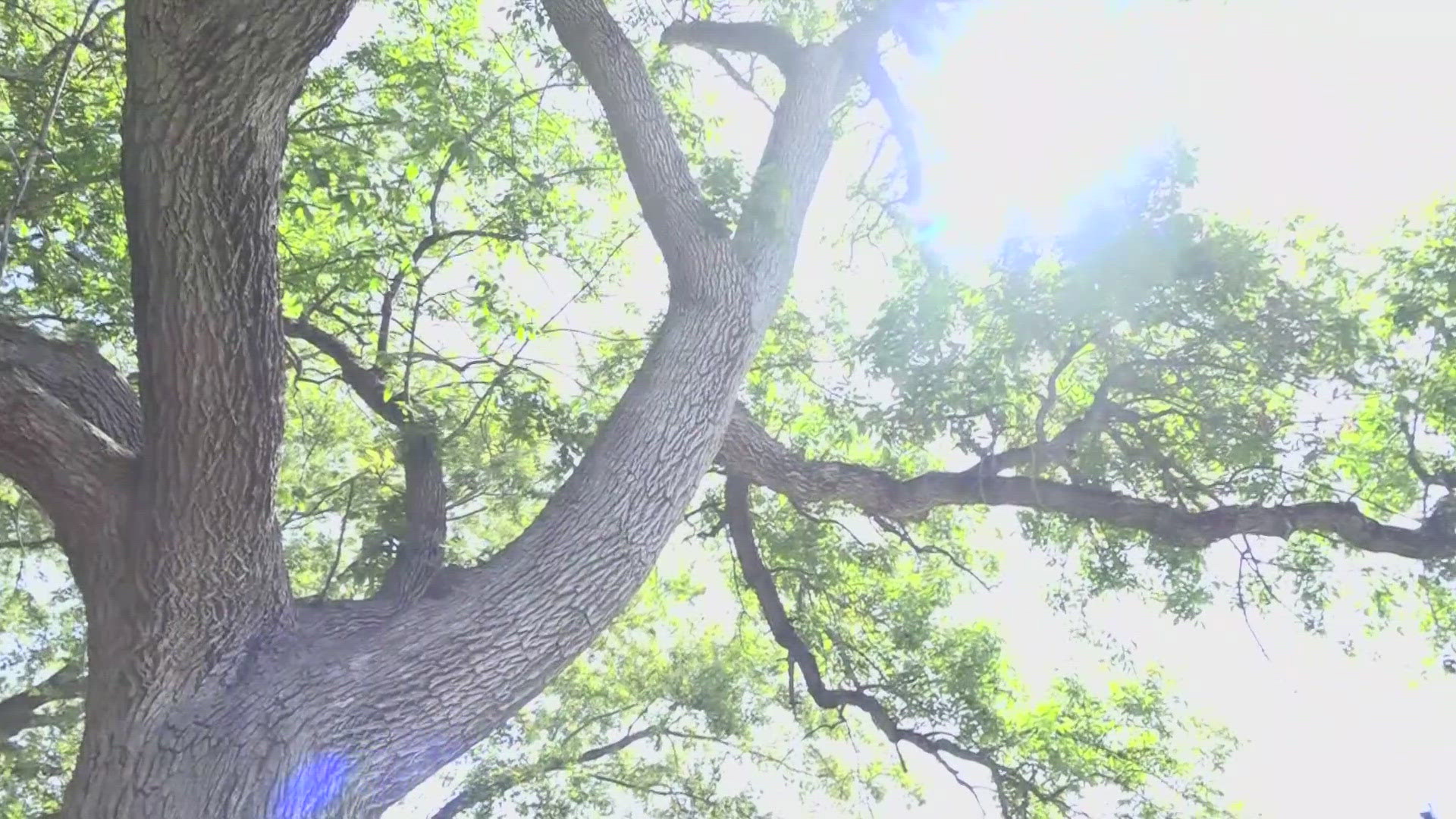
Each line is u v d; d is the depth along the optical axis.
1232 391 8.47
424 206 8.54
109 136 6.59
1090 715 10.43
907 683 10.07
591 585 4.92
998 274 7.73
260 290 3.90
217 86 3.31
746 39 8.20
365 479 8.99
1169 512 7.83
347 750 4.12
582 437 8.34
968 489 7.95
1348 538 7.91
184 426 3.94
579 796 12.69
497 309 7.89
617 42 6.75
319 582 11.53
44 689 10.01
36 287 6.76
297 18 3.18
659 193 6.44
